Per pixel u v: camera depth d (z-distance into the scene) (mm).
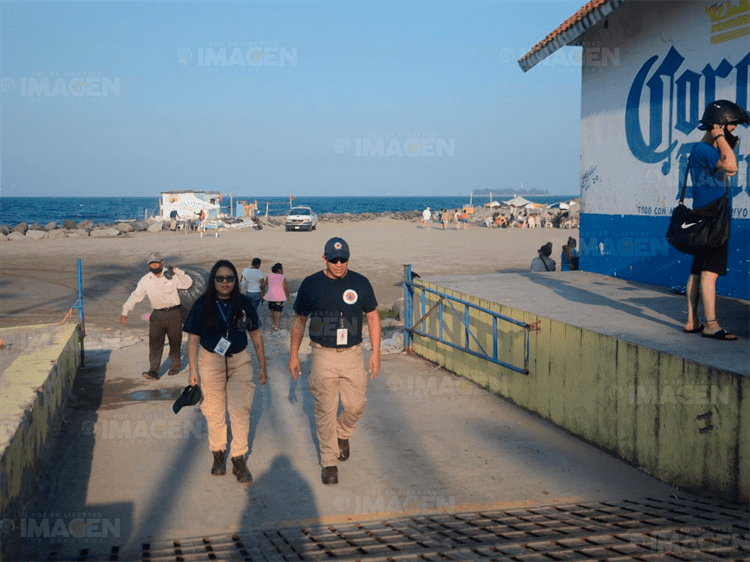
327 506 4484
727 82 7262
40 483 4680
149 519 4234
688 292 5570
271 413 6781
